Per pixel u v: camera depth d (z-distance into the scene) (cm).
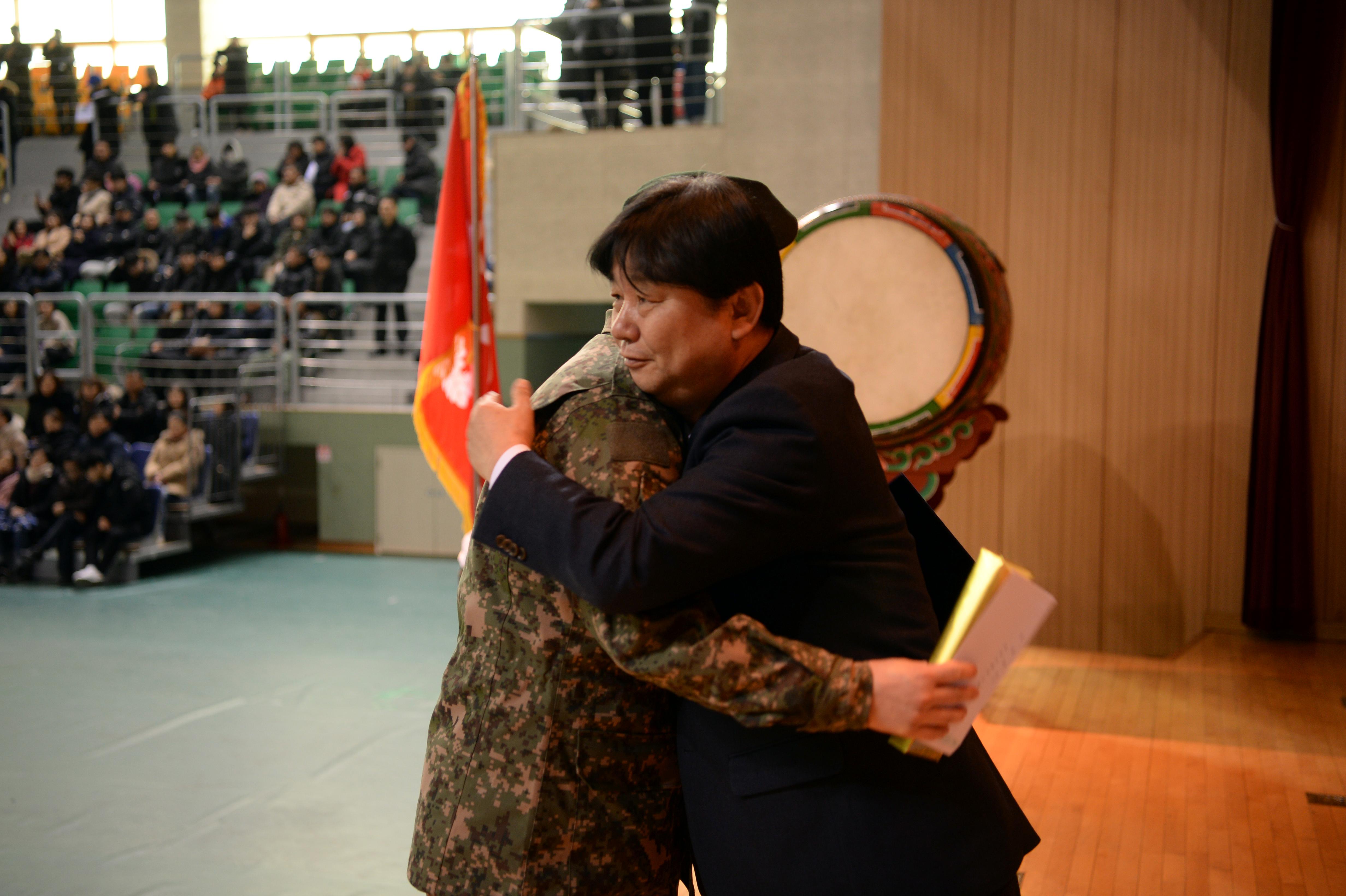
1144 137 453
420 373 336
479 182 325
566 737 106
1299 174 433
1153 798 289
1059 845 260
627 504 99
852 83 621
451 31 1059
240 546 829
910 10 479
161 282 928
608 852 108
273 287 898
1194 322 453
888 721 94
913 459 319
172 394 758
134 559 695
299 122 1095
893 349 316
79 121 1063
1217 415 453
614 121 786
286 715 420
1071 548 472
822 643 102
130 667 491
